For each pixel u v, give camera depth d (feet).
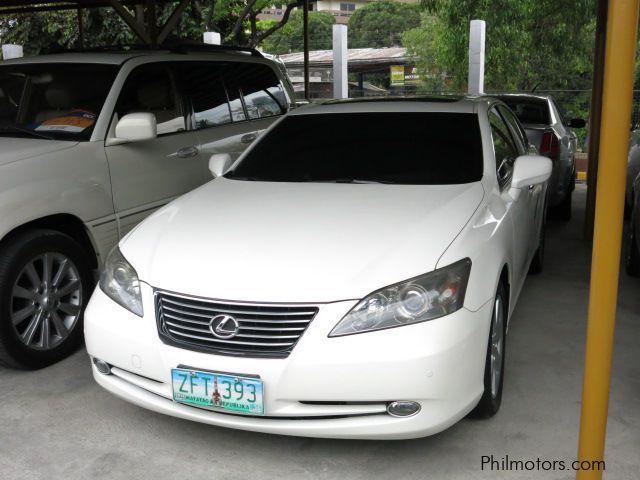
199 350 8.46
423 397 8.05
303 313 8.20
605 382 6.88
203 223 10.14
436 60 67.46
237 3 54.49
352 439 9.20
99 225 12.80
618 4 6.10
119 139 13.14
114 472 8.93
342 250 8.94
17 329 11.91
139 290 9.12
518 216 11.84
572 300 15.33
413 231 9.32
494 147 12.30
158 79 14.99
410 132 12.55
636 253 16.66
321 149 12.60
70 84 13.92
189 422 10.14
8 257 11.21
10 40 58.23
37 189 11.56
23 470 8.98
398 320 8.14
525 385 11.08
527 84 61.41
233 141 16.61
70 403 10.75
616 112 6.29
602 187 6.47
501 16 53.98
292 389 8.11
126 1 36.24
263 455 9.27
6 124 13.57
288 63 89.71
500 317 10.03
